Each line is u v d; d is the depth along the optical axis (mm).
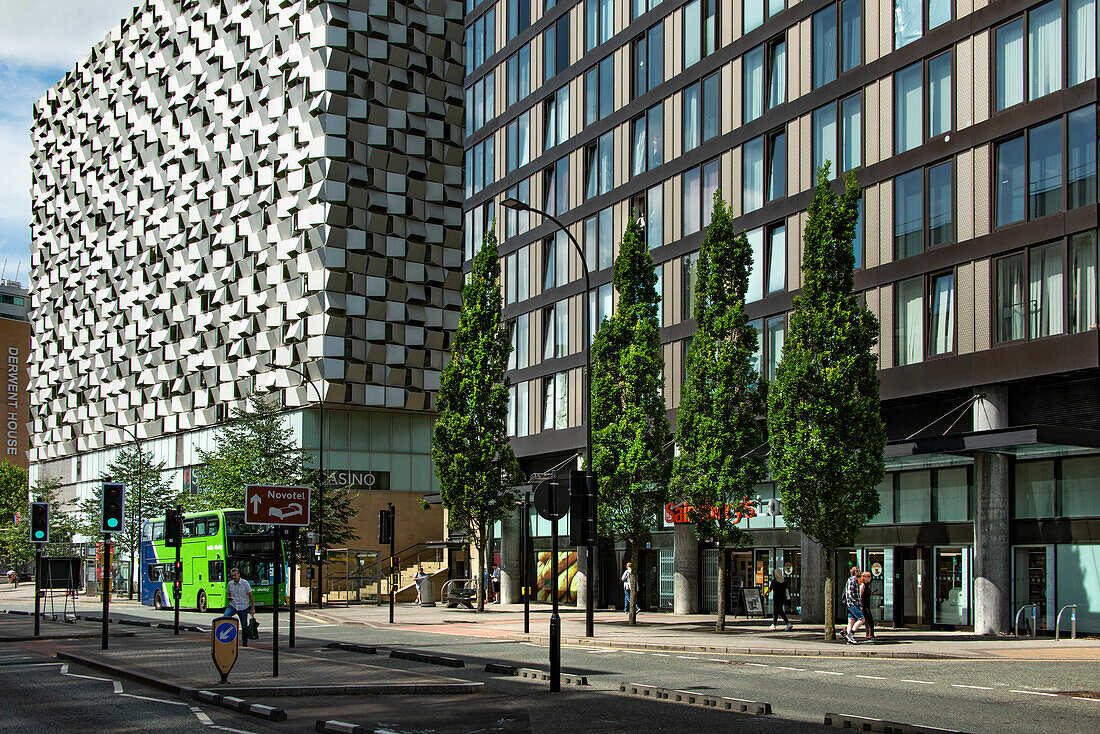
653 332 34906
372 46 66938
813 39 36219
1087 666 21000
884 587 33406
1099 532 27547
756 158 38312
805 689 17266
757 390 32406
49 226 101438
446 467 41781
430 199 69000
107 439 87688
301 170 66000
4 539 81812
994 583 29219
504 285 53250
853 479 26844
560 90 50219
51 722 13891
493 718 13977
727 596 40062
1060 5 28062
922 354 31266
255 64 69812
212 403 73000
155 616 42844
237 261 70875
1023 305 28516
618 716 14164
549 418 49219
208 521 46062
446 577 59875
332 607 51281
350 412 67375
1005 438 26516
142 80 84812
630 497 33969
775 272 37188
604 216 46406
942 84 31422
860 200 33750
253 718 14352
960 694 16500
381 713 14523
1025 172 28734
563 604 49594
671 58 43156
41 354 102312
